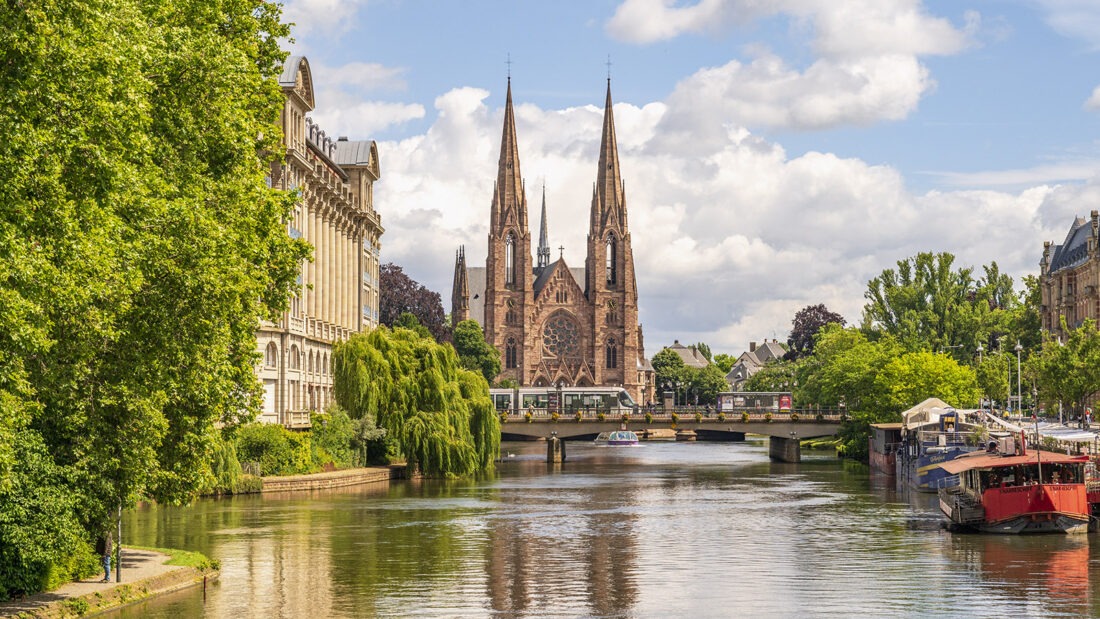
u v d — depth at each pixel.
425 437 112.94
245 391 48.78
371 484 109.19
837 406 172.75
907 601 53.41
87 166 33.91
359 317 147.25
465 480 119.38
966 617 49.94
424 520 81.56
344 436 110.62
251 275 47.94
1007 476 78.50
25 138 31.03
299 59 112.94
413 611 50.28
